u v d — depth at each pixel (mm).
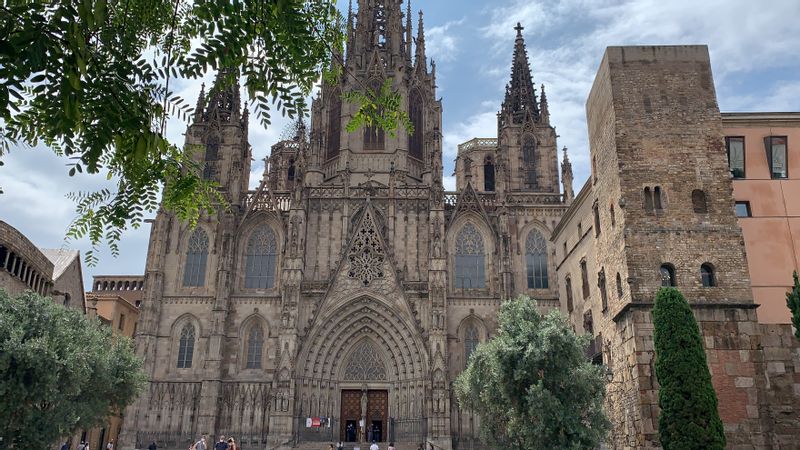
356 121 16047
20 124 10594
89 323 54344
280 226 84438
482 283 83062
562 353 43906
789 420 39781
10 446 40344
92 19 9039
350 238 81438
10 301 44156
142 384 59500
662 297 38625
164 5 11766
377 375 79188
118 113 10414
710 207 44250
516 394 44594
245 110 91938
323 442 74375
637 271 42844
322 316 78125
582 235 59219
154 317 79500
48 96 9555
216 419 74938
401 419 76188
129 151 11375
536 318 46906
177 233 84125
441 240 80125
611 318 46688
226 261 80938
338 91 97938
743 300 42000
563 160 89688
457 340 79188
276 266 83250
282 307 76625
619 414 44312
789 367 41031
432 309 76688
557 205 85438
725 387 40000
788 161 47250
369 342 80312
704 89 46719
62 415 42719
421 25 103125
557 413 41125
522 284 82250
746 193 46594
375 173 93000
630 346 42062
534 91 97312
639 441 39906
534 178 91562
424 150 95438
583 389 42500
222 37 11219
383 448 72062
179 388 77000
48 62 9219
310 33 12773
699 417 35688
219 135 90000
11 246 58656
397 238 83562
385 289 79500
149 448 71875
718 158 45219
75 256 77000
